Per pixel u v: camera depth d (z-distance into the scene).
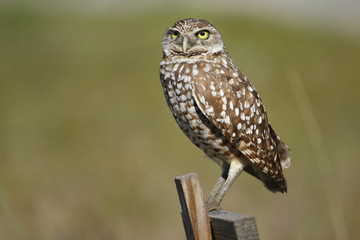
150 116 16.98
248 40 25.34
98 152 13.72
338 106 20.09
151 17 27.77
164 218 10.54
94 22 27.23
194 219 4.74
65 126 16.28
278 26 28.83
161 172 12.70
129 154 12.76
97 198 10.16
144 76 20.47
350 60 25.70
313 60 24.77
